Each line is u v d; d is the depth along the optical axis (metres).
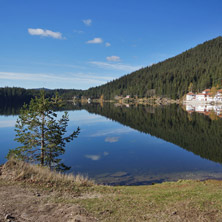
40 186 9.39
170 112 84.56
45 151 16.64
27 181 9.82
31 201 7.53
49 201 7.64
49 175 10.55
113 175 17.52
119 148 27.89
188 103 153.38
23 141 16.30
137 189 10.91
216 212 6.48
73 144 30.31
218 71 155.12
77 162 21.61
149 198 8.35
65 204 7.35
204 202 7.36
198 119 59.00
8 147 27.25
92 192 9.35
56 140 16.91
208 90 150.25
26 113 16.25
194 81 168.00
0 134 36.41
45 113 16.62
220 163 20.98
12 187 9.03
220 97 137.50
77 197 8.41
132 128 45.91
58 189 9.24
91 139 34.09
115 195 8.96
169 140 33.38
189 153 25.33
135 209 7.02
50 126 16.44
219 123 50.44
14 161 11.73
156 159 22.66
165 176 17.19
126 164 20.84
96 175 17.59
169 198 8.27
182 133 39.34
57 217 6.22
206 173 17.88
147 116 70.19
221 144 30.14
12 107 113.88
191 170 18.83
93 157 23.50
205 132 39.84
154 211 6.82
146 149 27.50
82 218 6.05
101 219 6.16
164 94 180.25
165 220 6.07
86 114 80.56
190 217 6.22
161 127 46.72
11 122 51.53
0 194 8.12
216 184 12.01
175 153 25.34
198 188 10.49
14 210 6.67
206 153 25.25
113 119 63.22
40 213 6.52
